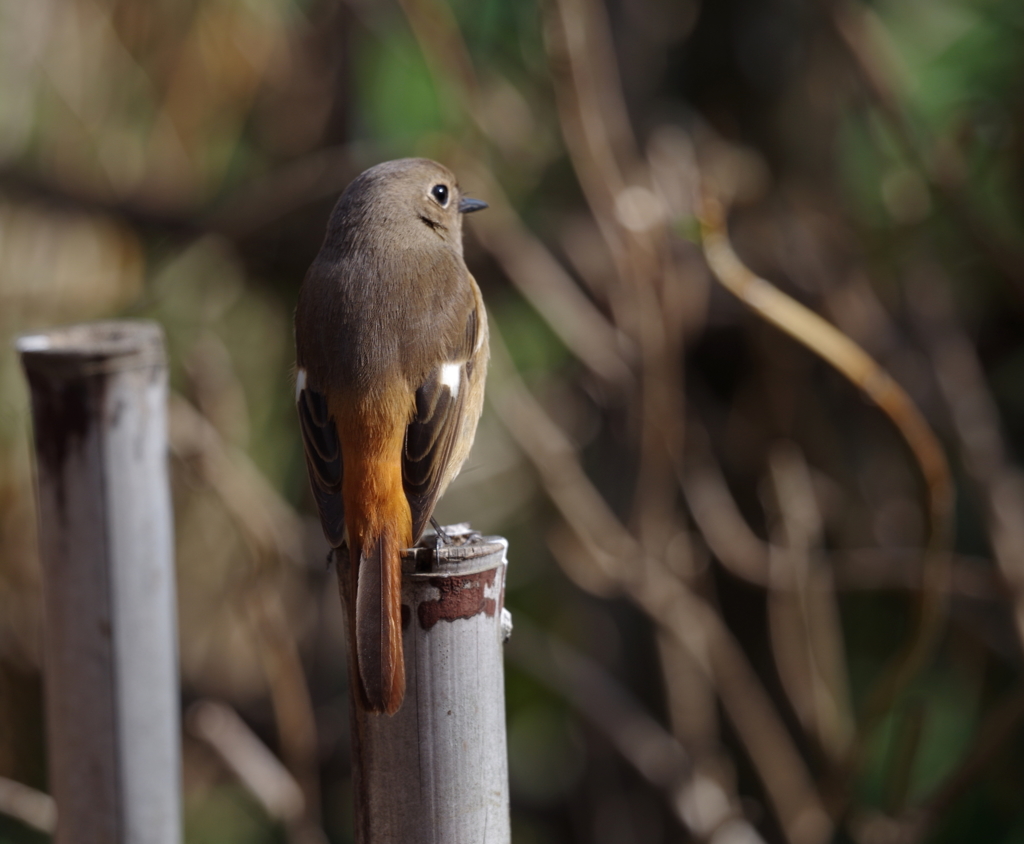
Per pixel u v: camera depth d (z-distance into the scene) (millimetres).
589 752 11539
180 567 12242
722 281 7766
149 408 5820
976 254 10617
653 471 9453
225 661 12633
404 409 6270
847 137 11359
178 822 6094
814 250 10312
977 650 10508
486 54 11094
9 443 11641
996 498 9883
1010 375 11094
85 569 5770
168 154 12312
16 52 12227
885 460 11195
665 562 9617
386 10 11023
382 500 5961
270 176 11914
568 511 9586
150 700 5891
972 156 10508
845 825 9758
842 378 10570
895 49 11461
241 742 9688
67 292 12125
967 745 10383
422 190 7371
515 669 12906
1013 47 10195
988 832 10328
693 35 10820
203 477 9414
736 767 11141
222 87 12406
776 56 10727
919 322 10305
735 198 10234
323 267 6891
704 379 11070
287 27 12383
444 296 6695
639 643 11461
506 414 9734
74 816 5898
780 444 9797
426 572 4465
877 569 10125
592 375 10734
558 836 13055
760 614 10930
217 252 11828
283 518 10523
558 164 11203
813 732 9453
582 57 8836
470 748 4531
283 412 12648
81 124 12211
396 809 4551
